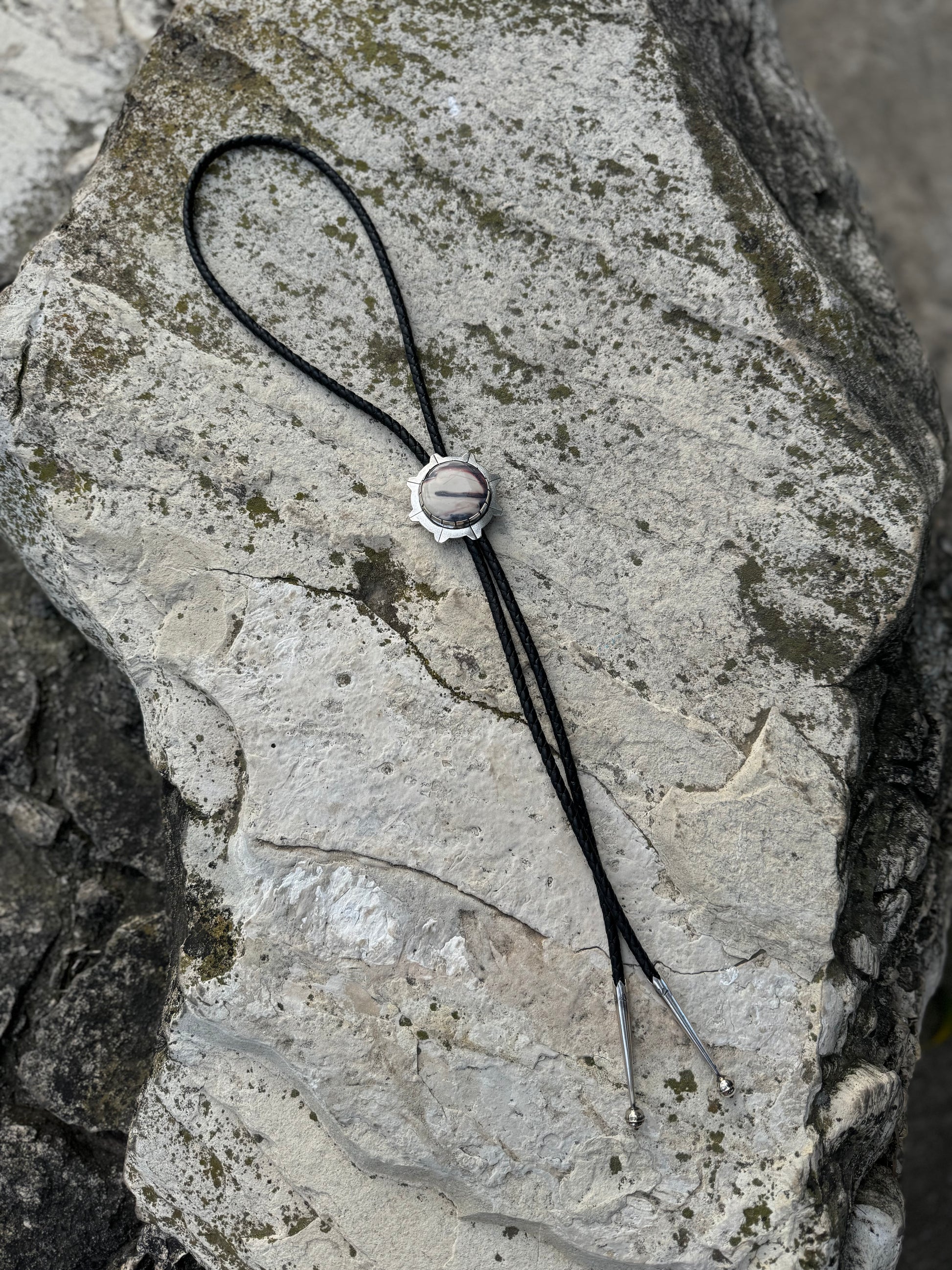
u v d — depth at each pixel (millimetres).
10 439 663
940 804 767
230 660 652
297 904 627
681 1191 605
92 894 757
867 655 661
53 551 670
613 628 667
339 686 650
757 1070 617
